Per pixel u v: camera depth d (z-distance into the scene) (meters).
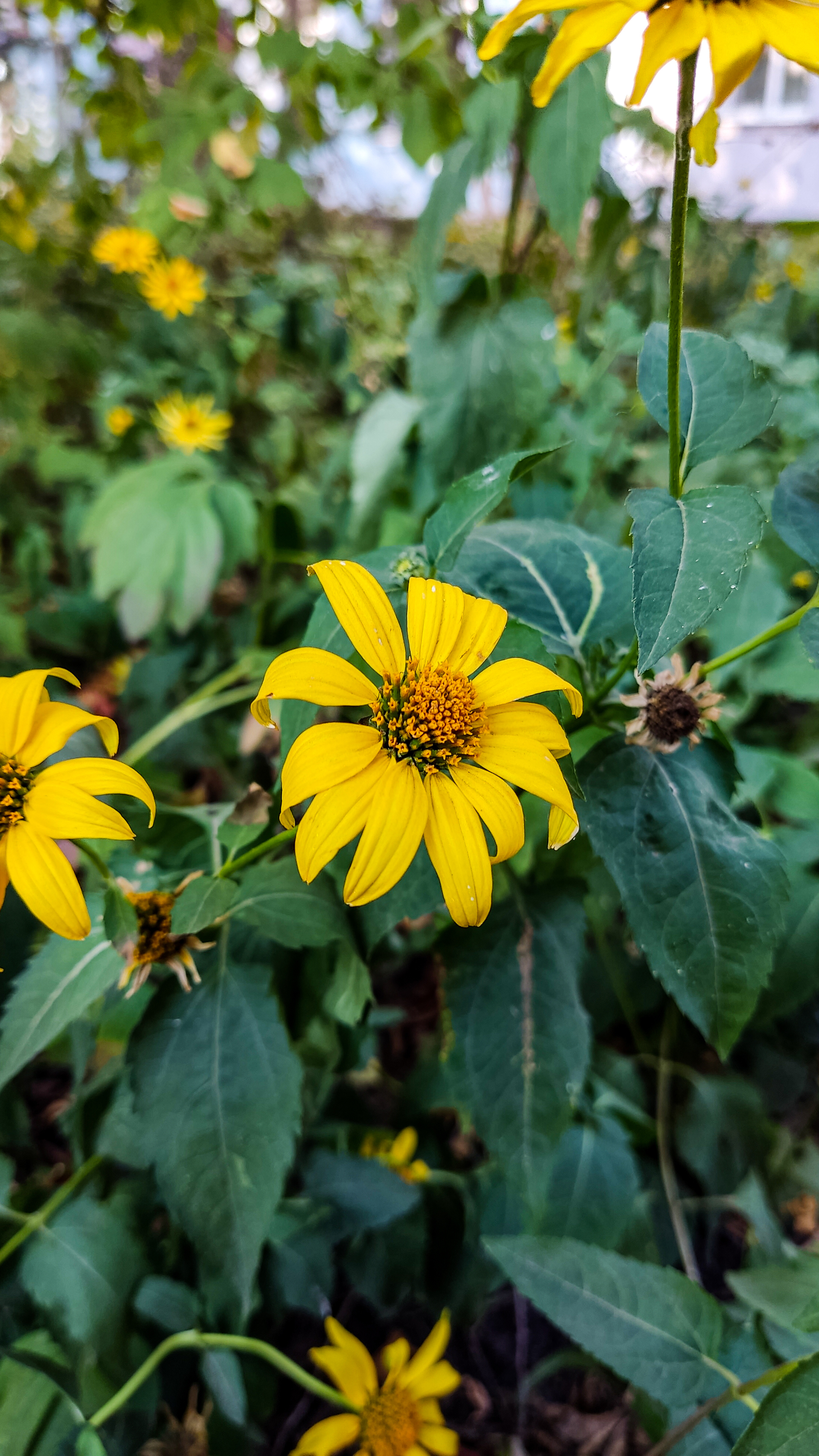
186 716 0.38
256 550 0.42
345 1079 0.37
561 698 0.18
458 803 0.16
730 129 0.31
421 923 0.37
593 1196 0.30
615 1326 0.21
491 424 0.33
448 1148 0.36
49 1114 0.38
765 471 0.41
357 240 0.83
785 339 0.52
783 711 0.47
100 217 0.65
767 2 0.14
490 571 0.22
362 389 0.59
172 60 0.64
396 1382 0.28
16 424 0.59
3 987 0.28
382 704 0.16
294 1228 0.29
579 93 0.28
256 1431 0.28
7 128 0.79
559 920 0.24
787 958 0.31
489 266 0.72
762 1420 0.16
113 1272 0.25
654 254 0.44
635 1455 0.31
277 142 0.50
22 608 0.58
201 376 0.61
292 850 0.23
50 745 0.17
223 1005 0.22
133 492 0.41
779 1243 0.32
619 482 0.47
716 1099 0.34
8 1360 0.23
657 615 0.15
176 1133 0.21
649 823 0.19
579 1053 0.23
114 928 0.19
